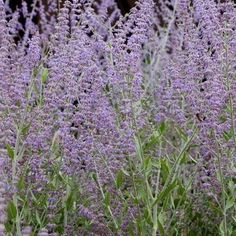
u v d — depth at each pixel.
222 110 4.32
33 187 4.26
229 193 4.39
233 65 4.14
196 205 4.46
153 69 6.02
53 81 4.33
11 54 4.77
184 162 4.37
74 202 4.26
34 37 4.59
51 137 4.32
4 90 4.30
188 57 4.48
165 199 4.09
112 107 4.42
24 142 4.16
